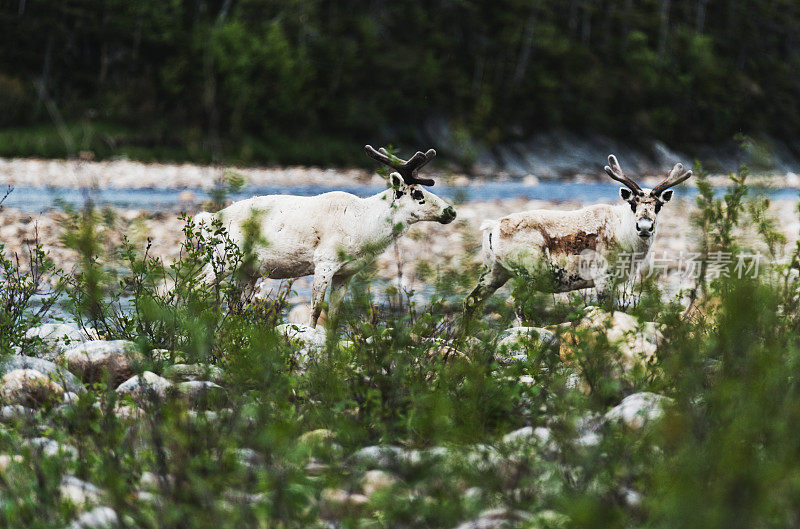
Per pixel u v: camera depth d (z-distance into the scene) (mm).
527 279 33156
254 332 20391
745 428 13438
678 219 69000
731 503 11055
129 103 185375
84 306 25281
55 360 22859
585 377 19562
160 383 19688
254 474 13891
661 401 16516
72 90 193375
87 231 24406
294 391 19297
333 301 32188
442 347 20969
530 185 166875
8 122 168000
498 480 14062
